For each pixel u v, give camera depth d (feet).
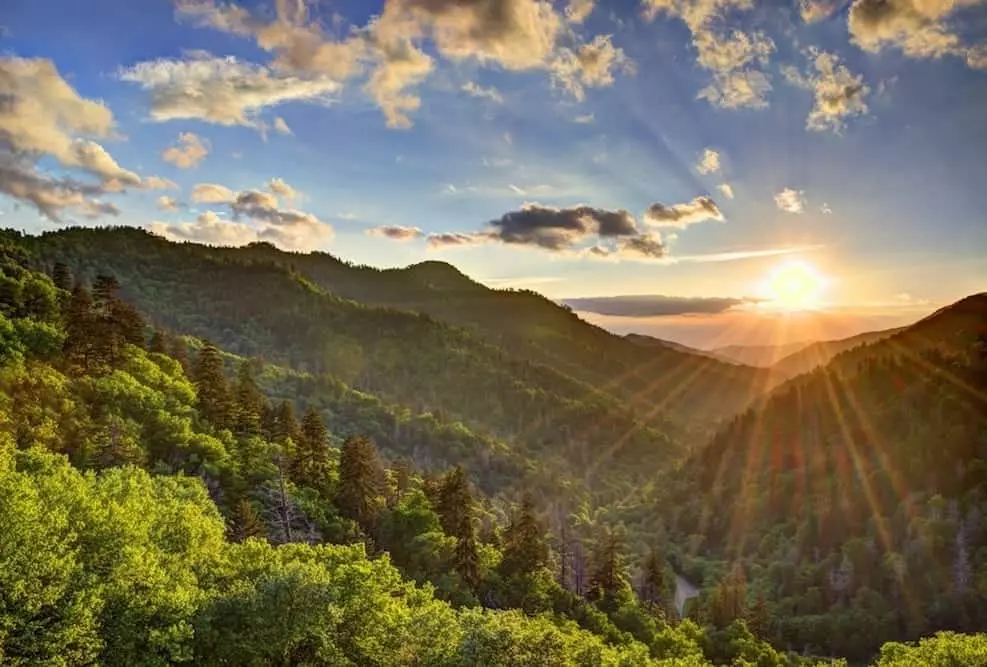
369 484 286.46
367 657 112.98
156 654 91.45
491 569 284.61
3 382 230.48
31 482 111.04
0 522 91.15
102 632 92.89
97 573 100.53
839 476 644.69
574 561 382.01
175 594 99.19
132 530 107.14
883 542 534.78
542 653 109.91
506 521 576.61
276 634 99.55
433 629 117.29
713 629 359.66
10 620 80.84
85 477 149.48
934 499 549.54
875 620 448.24
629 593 322.14
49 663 79.56
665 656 258.57
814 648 440.45
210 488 240.53
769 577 547.90
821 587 507.71
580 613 278.05
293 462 292.81
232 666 99.91
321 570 111.14
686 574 609.01
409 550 264.11
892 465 620.90
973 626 435.94
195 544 127.44
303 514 243.60
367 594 118.32
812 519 606.14
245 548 128.98
